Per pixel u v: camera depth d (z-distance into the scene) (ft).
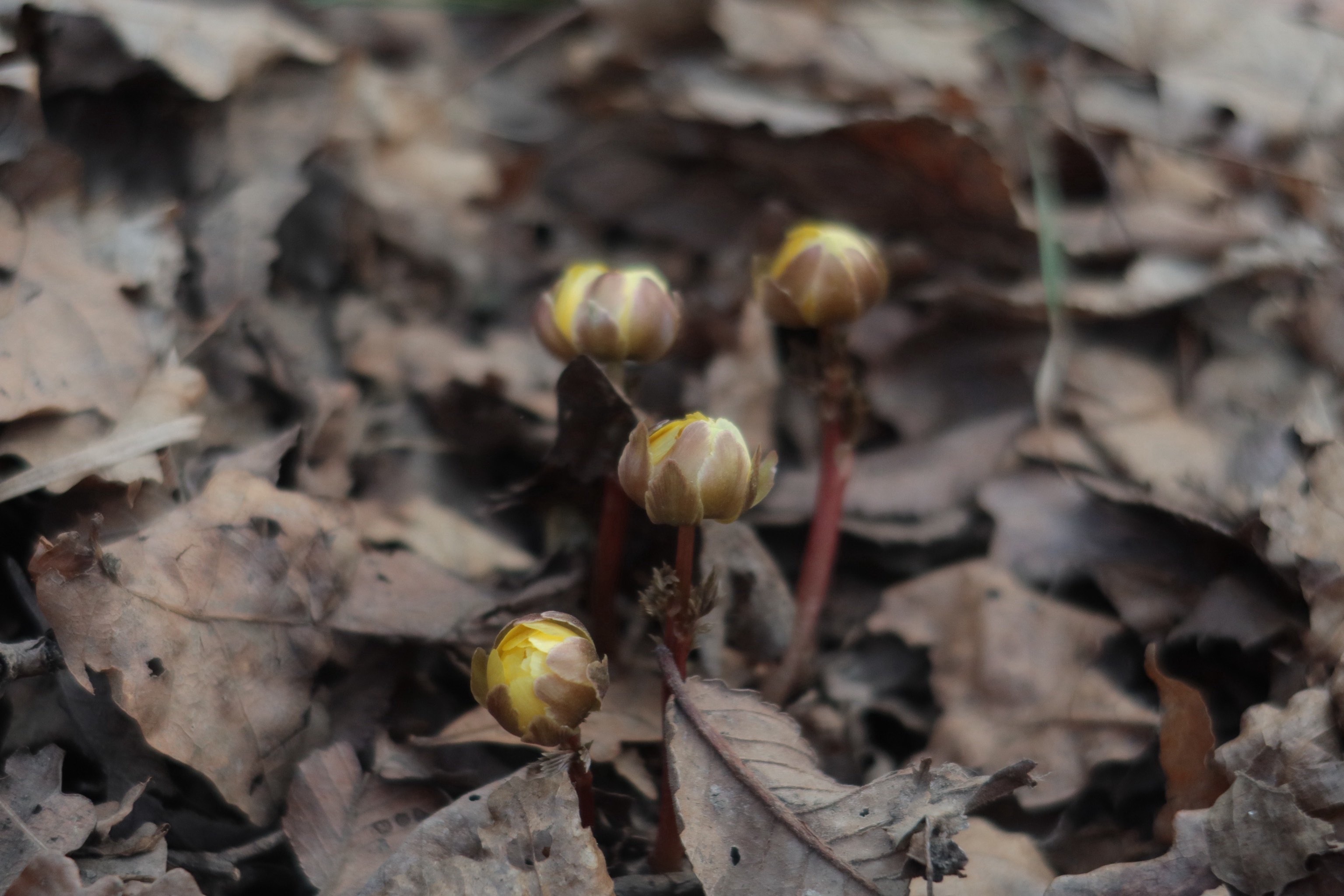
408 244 1.78
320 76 1.76
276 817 1.46
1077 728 1.51
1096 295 1.70
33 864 1.39
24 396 1.51
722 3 1.88
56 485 1.49
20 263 1.55
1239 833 1.42
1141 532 1.58
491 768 1.49
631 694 1.52
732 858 1.41
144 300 1.57
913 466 1.67
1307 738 1.45
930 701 1.55
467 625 1.52
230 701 1.46
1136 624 1.54
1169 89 1.83
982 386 1.70
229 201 1.67
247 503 1.50
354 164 1.78
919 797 1.42
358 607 1.51
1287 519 1.52
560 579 1.56
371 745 1.49
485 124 1.96
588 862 1.40
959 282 1.72
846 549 1.63
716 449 1.40
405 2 1.91
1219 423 1.63
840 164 1.77
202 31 1.71
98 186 1.65
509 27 2.13
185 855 1.43
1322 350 1.64
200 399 1.58
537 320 1.53
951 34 1.96
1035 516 1.60
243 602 1.48
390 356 1.70
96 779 1.46
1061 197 1.80
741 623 1.55
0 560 1.50
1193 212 1.76
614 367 1.51
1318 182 1.76
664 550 1.55
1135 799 1.49
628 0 1.90
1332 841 1.41
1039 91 1.83
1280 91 1.82
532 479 1.56
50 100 1.64
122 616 1.44
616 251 1.83
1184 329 1.69
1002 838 1.46
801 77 1.85
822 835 1.41
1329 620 1.49
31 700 1.46
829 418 1.54
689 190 1.83
